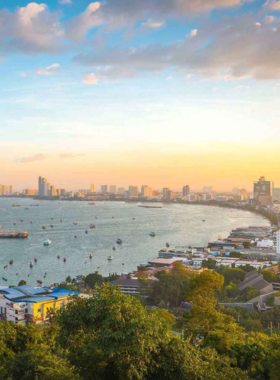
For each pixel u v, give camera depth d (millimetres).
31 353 54938
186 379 42094
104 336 40625
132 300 45750
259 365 61000
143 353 40625
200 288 72438
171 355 43062
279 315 127750
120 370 40781
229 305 142750
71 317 45344
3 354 60031
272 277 198125
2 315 128250
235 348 64562
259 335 75500
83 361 43906
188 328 72500
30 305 123625
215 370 47281
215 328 68438
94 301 44781
